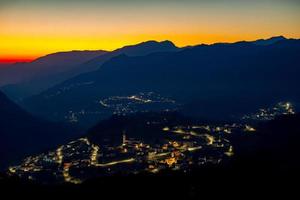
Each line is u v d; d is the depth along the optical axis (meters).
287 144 133.38
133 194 96.00
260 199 87.81
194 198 91.31
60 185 107.81
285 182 93.75
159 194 95.19
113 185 102.31
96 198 95.69
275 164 107.94
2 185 104.25
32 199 97.00
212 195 91.88
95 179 109.12
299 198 86.19
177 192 95.12
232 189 93.69
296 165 106.19
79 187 103.31
